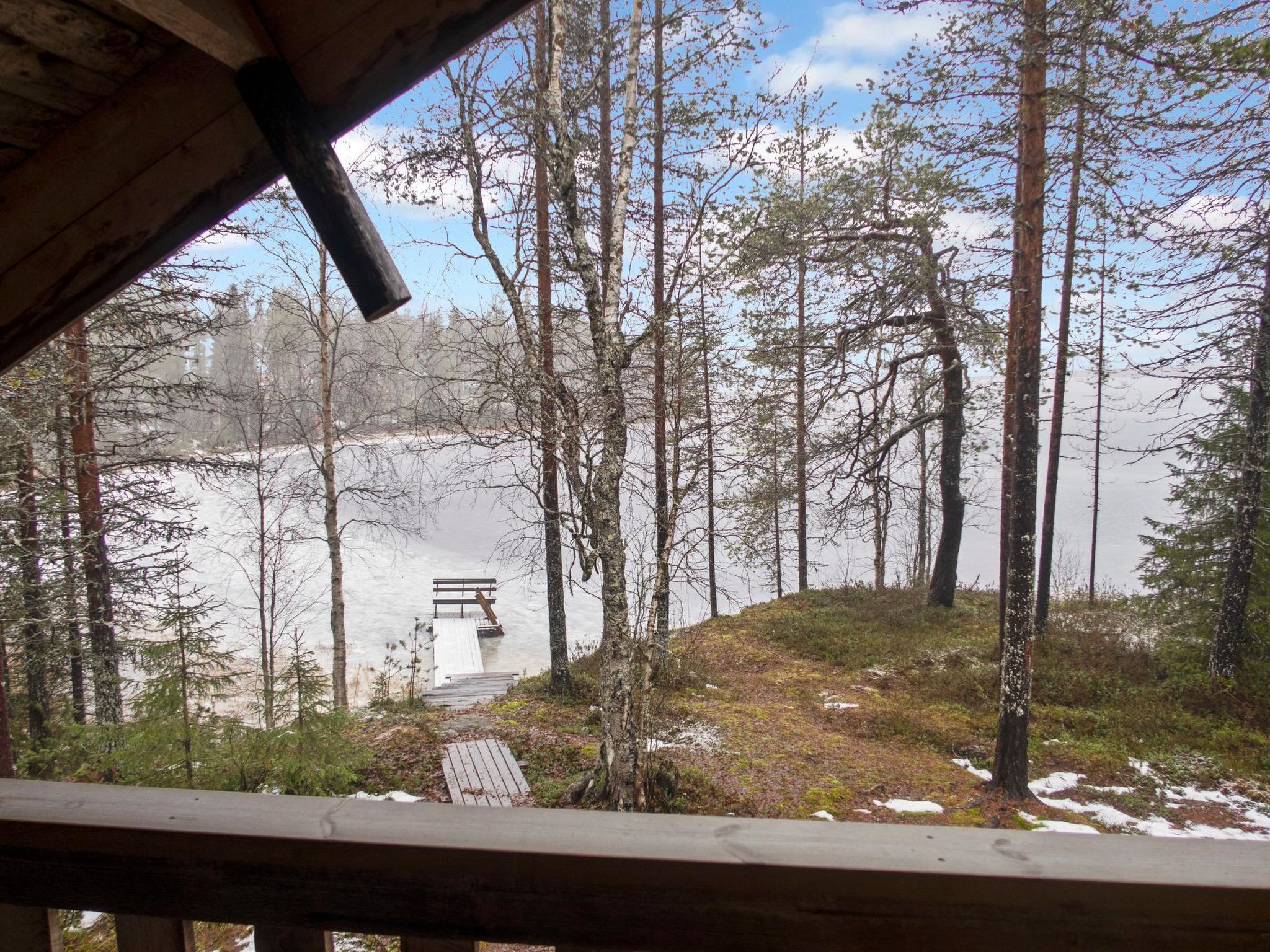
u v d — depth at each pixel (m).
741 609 17.86
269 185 1.50
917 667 13.11
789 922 0.89
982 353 12.11
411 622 20.00
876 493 14.45
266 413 12.52
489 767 8.20
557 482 9.77
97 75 1.42
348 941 4.63
